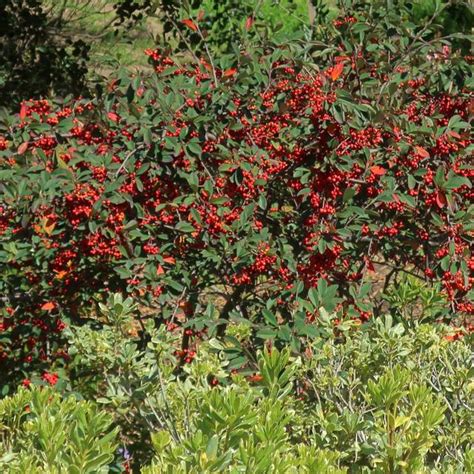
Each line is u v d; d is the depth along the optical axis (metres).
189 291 6.08
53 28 13.98
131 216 5.84
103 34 15.16
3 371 6.32
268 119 6.09
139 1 12.97
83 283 6.12
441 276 6.03
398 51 6.55
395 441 3.67
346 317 5.31
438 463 4.23
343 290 6.14
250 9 12.33
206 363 4.39
